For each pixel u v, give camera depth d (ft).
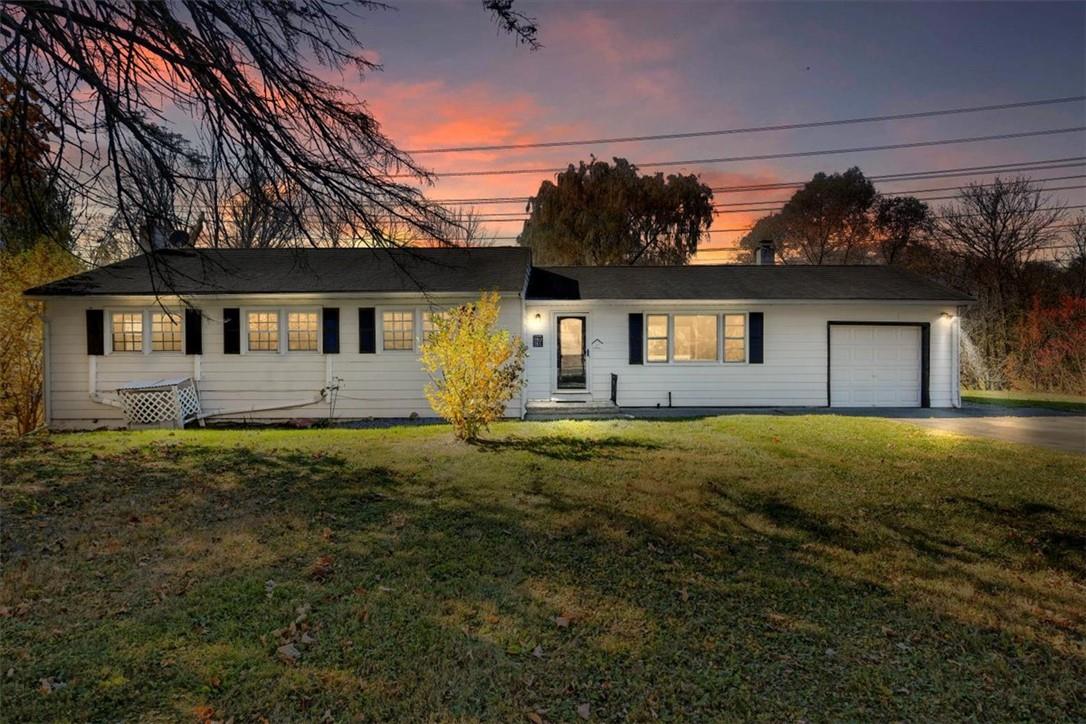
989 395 63.82
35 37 13.60
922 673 9.93
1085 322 68.95
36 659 10.17
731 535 16.79
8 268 42.39
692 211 97.60
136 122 15.81
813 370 47.85
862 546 15.97
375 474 24.27
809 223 105.81
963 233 84.17
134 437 35.04
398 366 43.88
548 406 45.85
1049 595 13.03
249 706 8.91
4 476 24.27
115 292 42.01
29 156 16.56
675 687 9.48
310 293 42.45
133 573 14.02
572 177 97.45
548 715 8.80
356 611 12.01
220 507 19.60
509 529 17.20
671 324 47.91
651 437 33.06
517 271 46.52
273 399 43.96
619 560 14.85
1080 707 9.04
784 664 10.18
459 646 10.70
